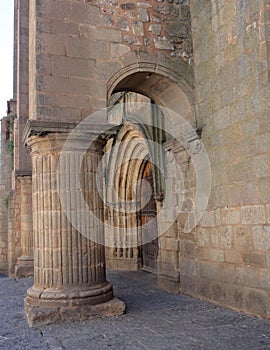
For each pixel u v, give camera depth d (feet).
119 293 26.84
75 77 21.38
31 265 40.70
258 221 18.95
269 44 18.61
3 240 52.75
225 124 21.63
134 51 23.21
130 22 23.39
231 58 21.13
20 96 43.93
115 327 17.80
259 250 18.86
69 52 21.44
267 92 18.48
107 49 22.44
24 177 42.47
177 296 25.05
